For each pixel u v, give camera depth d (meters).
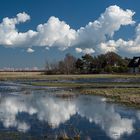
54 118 30.64
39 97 52.53
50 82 96.19
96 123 28.08
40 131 24.45
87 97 51.84
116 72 168.50
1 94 58.84
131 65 163.62
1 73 193.38
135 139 22.27
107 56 190.50
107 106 39.62
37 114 33.19
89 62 188.00
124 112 34.38
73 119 30.09
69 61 176.88
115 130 25.09
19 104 42.22
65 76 135.25
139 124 27.53
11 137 22.41
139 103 41.38
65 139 22.02
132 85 76.25
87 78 119.19
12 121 28.81
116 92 56.09
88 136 23.11
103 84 82.00
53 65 178.75
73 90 66.69
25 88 74.94
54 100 47.56
